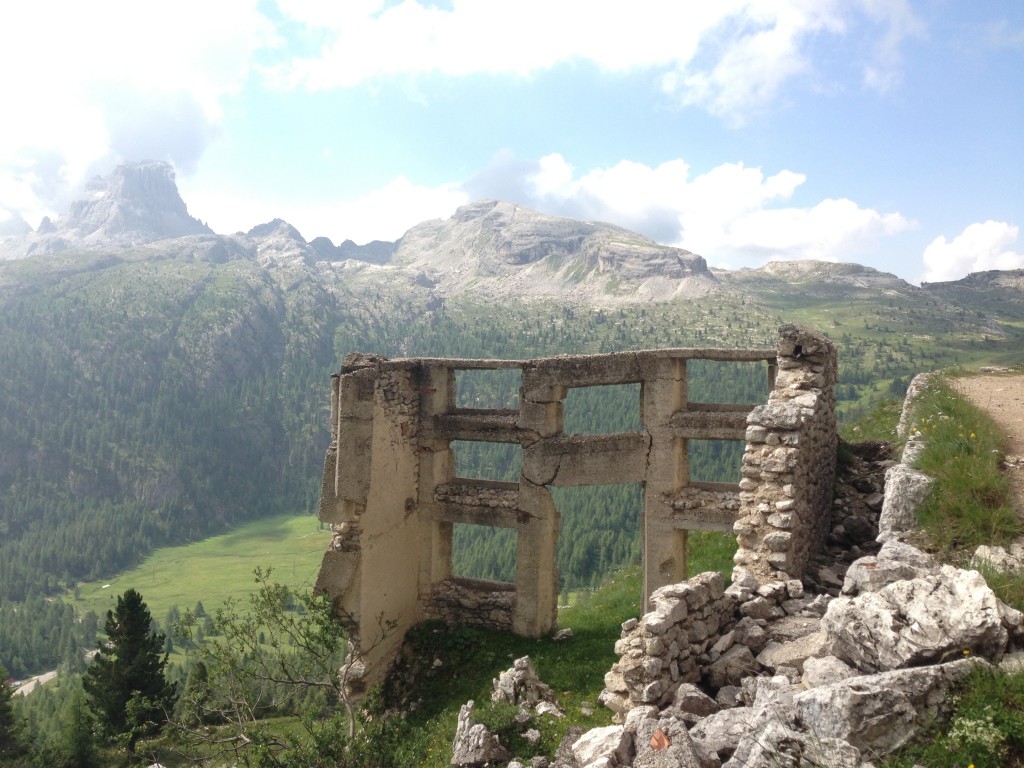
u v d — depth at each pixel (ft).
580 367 72.95
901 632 24.84
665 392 70.64
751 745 23.85
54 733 178.81
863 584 30.71
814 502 56.39
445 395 79.97
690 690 31.81
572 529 332.60
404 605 76.28
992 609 24.59
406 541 76.59
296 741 56.34
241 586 509.76
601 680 58.34
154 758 91.09
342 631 65.00
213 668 61.16
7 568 533.14
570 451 73.20
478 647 72.28
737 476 339.16
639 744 28.07
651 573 71.46
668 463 70.59
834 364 67.97
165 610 459.73
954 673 22.52
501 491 77.00
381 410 71.51
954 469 37.58
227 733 67.15
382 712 68.08
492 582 78.59
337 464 69.87
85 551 572.10
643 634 34.14
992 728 20.40
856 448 75.61
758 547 48.06
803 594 40.88
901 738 21.39
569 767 31.99
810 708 22.62
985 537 32.73
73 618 451.12
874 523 61.62
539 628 73.26
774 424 50.42
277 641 62.85
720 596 38.37
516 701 49.24
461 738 44.29
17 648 398.01
